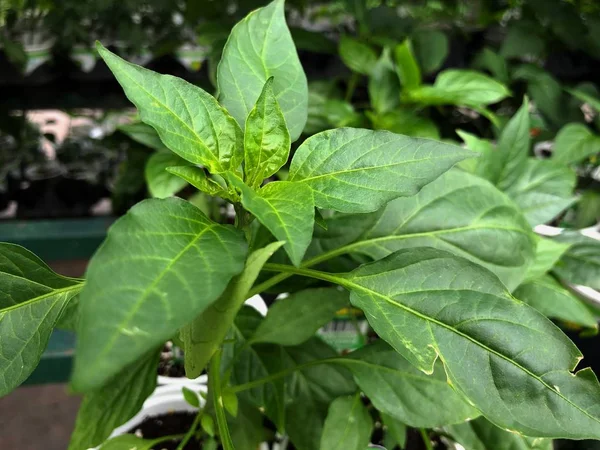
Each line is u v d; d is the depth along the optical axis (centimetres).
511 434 24
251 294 22
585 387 17
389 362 25
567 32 53
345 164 18
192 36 55
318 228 25
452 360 18
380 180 17
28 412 43
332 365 28
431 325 18
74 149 54
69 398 45
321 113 41
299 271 21
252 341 25
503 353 17
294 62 22
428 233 24
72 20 49
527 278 27
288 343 25
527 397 17
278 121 18
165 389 34
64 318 24
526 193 31
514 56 53
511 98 53
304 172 18
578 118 50
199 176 19
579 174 52
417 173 17
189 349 18
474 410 23
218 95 21
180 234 16
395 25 53
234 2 54
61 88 49
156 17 53
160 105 18
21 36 52
